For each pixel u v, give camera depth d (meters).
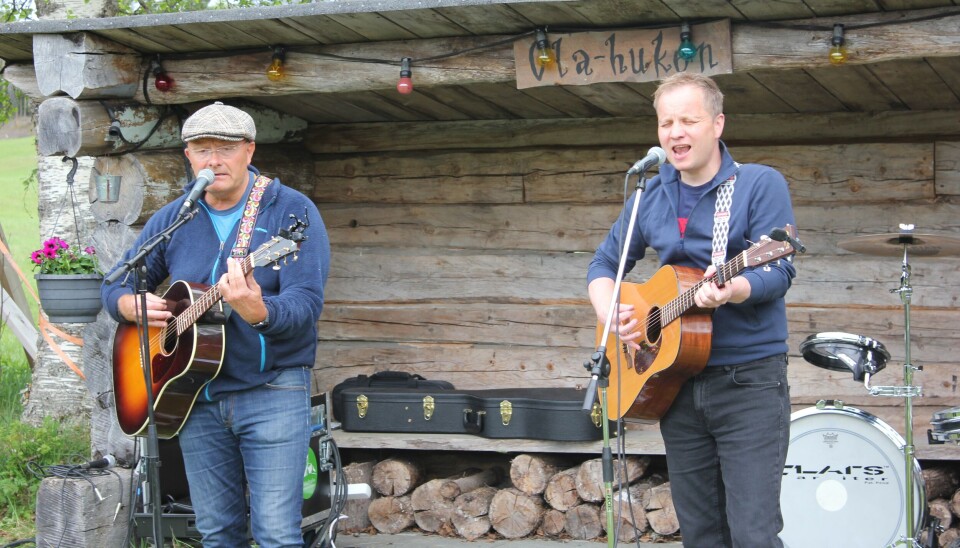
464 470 5.89
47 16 7.41
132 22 4.50
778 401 3.17
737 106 5.45
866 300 5.51
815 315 5.58
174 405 3.52
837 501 4.69
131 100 4.96
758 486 3.12
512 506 5.40
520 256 6.09
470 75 4.48
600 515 5.29
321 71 4.69
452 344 6.19
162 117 5.08
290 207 3.55
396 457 5.81
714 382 3.23
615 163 5.89
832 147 5.54
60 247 4.88
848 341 4.37
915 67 4.43
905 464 4.52
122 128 4.88
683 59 4.09
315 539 4.80
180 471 4.74
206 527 3.61
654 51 4.14
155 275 3.76
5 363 8.57
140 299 3.52
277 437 3.46
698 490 3.37
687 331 3.20
